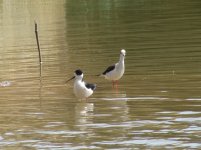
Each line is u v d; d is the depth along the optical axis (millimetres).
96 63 24375
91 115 17094
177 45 27109
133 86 20312
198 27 31922
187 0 44969
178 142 14336
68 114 17297
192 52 25328
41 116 17188
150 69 22703
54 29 35000
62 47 28750
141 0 47594
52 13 42750
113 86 20516
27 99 19266
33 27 36281
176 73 21812
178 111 17016
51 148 14289
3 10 45312
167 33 30656
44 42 30688
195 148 13867
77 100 18953
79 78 18766
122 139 14734
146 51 26203
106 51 26906
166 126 15625
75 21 38031
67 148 14242
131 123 16062
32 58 26422
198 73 21625
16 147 14461
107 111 17469
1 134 15578
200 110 17000
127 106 17891
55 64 24719
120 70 20594
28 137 15234
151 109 17391
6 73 23453
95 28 34438
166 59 24266
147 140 14570
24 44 30406
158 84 20359
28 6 47062
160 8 41594
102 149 14062
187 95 18734
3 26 37438
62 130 15719
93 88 19000
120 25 35000
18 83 21641
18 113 17609
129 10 41812
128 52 26281
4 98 19484
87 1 49344
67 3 48344
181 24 33406
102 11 42438
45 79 22109
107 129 15633
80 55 26359
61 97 19422
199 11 38531
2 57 27047
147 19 36562
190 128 15352
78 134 15305
